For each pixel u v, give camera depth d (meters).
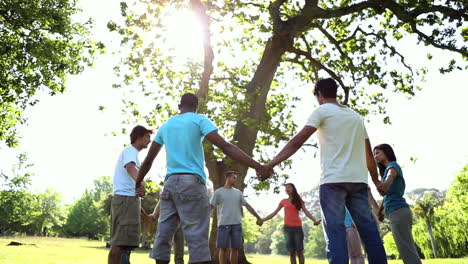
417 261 4.38
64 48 17.98
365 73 13.70
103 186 92.94
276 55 11.80
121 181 4.96
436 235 45.19
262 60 11.87
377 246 3.22
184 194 3.19
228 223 7.51
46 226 90.69
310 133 3.41
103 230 87.88
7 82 17.52
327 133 3.39
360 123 3.50
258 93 10.71
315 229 125.56
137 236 4.93
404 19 11.48
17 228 84.75
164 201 3.35
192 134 3.39
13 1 15.86
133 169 4.84
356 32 14.02
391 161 4.91
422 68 13.61
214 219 10.00
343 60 13.89
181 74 14.15
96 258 12.93
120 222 4.84
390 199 4.60
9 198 68.19
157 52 13.22
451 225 44.56
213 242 9.83
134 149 5.02
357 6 11.58
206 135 3.40
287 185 8.60
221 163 10.75
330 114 3.41
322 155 3.41
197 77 14.00
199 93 11.51
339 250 3.07
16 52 16.91
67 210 94.88
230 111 10.85
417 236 48.22
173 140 3.39
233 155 3.40
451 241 43.88
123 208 4.87
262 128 9.60
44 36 17.66
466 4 10.98
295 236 8.41
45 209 90.31
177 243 6.17
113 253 4.81
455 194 45.56
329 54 14.88
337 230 3.14
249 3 13.33
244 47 15.61
